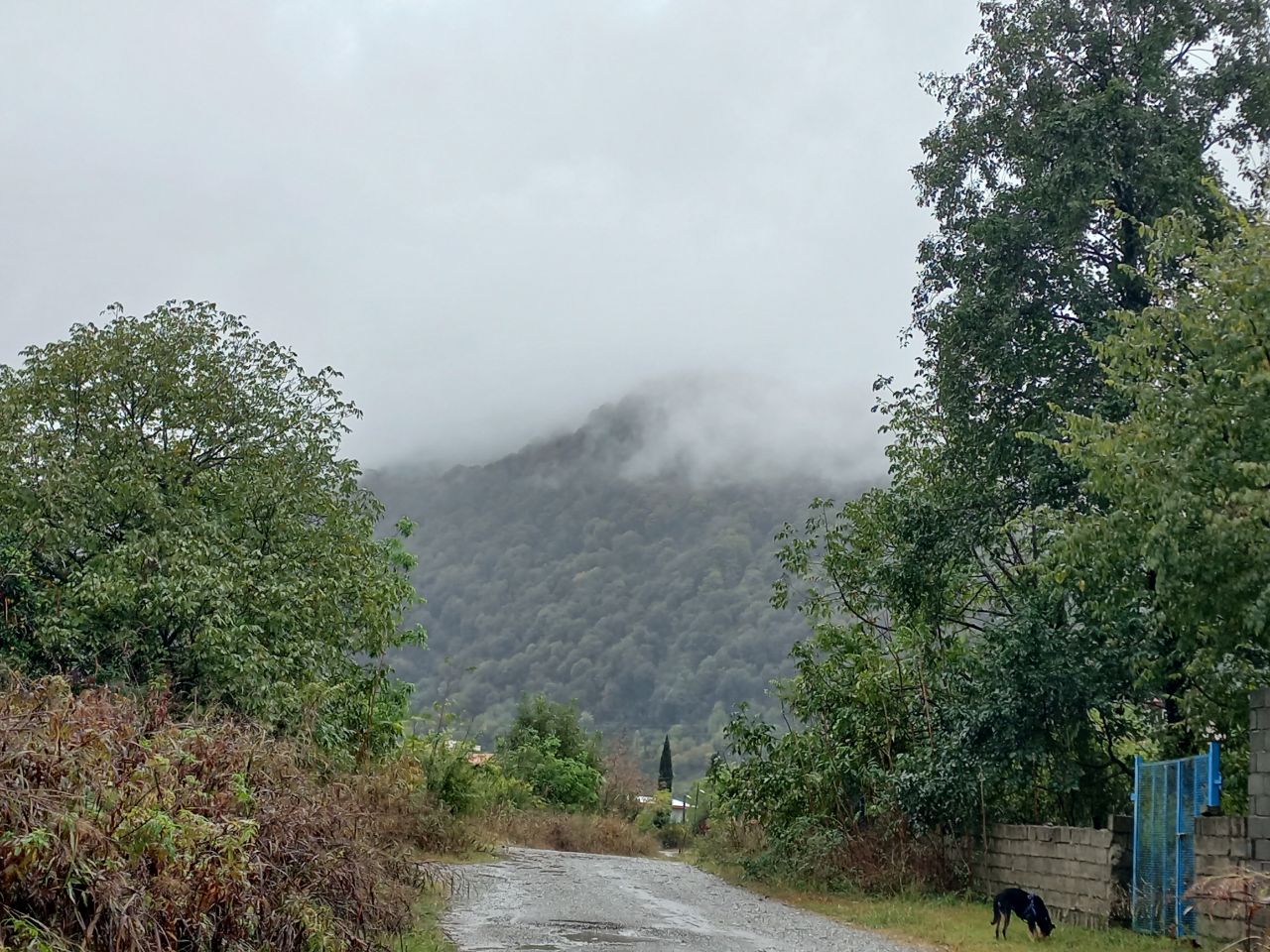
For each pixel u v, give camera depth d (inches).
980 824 665.6
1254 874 375.9
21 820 211.9
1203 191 649.0
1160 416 449.1
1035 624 602.5
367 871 340.5
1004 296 673.0
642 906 587.8
